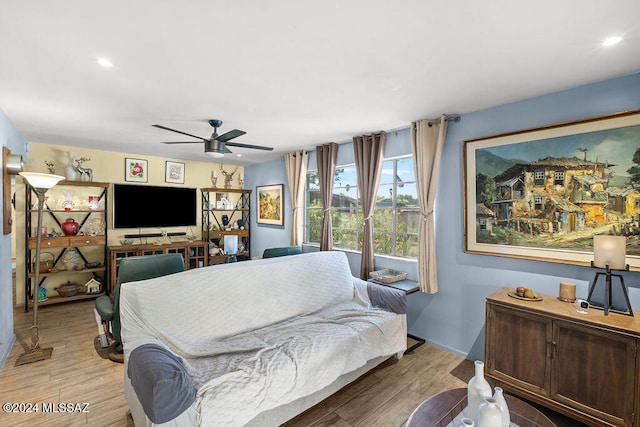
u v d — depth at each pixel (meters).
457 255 3.01
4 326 2.82
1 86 2.26
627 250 2.09
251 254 6.24
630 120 2.07
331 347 2.20
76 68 1.99
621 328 1.76
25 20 1.46
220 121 3.18
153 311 2.14
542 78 2.15
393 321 2.75
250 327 2.49
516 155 2.60
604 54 1.80
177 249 5.19
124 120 3.16
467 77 2.13
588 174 2.24
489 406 1.23
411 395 2.35
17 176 4.20
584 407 1.89
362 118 3.10
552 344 2.03
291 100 2.59
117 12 1.41
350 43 1.69
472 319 2.90
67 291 4.36
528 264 2.57
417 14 1.42
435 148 3.08
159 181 5.40
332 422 2.05
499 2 1.33
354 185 4.16
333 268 3.24
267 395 1.78
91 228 4.64
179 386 1.48
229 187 6.09
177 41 1.67
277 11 1.40
